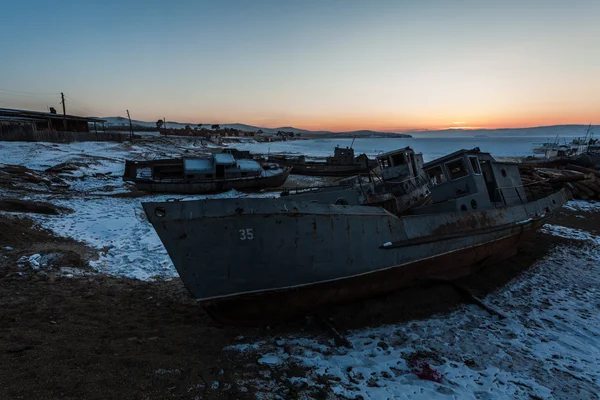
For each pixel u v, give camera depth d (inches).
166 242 186.7
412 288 281.0
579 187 807.1
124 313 216.4
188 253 191.8
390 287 263.7
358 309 247.9
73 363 148.9
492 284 324.2
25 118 1635.1
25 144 1263.5
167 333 193.9
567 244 465.4
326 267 223.8
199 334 197.5
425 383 170.6
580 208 707.4
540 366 197.0
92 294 240.2
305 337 210.5
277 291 213.6
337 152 1368.1
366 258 239.0
